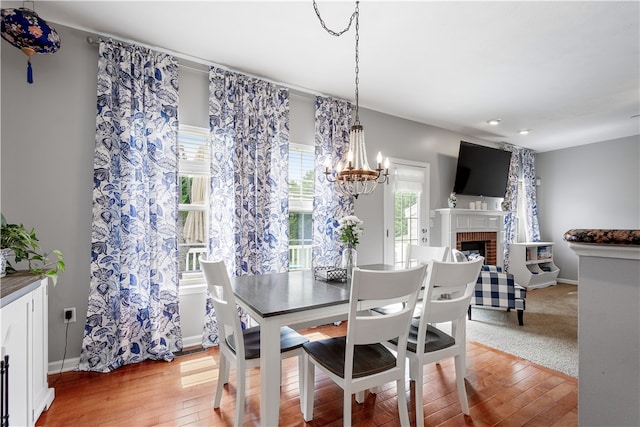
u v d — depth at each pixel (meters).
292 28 2.40
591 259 0.87
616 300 0.82
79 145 2.41
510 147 5.85
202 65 2.93
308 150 3.59
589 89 3.48
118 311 2.44
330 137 3.68
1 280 1.69
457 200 4.96
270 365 1.56
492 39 2.52
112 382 2.20
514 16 2.23
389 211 4.27
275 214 3.25
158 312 2.58
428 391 2.13
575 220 5.93
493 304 3.48
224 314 1.76
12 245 1.87
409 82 3.34
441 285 1.75
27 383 1.63
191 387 2.15
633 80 3.25
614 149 5.48
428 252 2.78
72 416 1.83
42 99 2.30
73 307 2.38
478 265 1.85
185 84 2.86
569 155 6.04
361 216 4.00
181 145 2.87
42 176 2.30
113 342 2.41
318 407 1.95
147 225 2.56
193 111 2.89
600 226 5.61
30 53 2.04
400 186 4.39
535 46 2.62
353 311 1.44
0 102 2.19
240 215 2.97
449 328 3.41
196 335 2.88
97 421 1.79
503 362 2.57
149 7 2.16
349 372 1.48
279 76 3.20
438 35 2.48
